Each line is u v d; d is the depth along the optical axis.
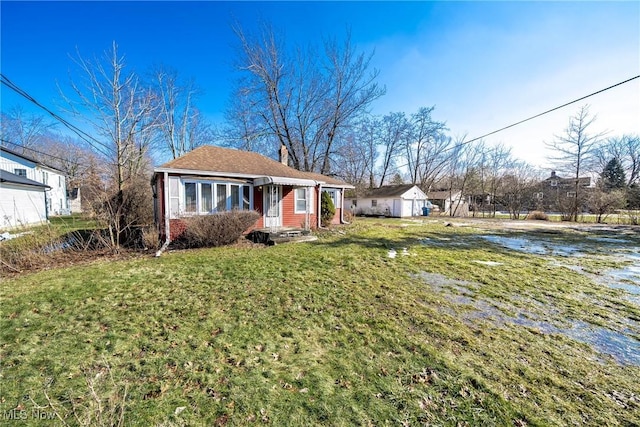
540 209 29.02
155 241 8.84
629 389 2.39
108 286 5.06
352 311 4.05
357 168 35.00
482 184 34.28
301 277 5.71
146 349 2.98
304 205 13.84
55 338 3.21
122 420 1.98
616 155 28.12
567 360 2.83
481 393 2.32
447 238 11.91
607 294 4.88
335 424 1.99
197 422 2.00
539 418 2.05
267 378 2.51
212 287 5.06
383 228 16.02
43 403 2.17
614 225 18.81
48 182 23.58
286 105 23.39
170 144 24.14
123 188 12.91
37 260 6.91
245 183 11.48
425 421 2.02
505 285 5.34
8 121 29.06
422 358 2.85
